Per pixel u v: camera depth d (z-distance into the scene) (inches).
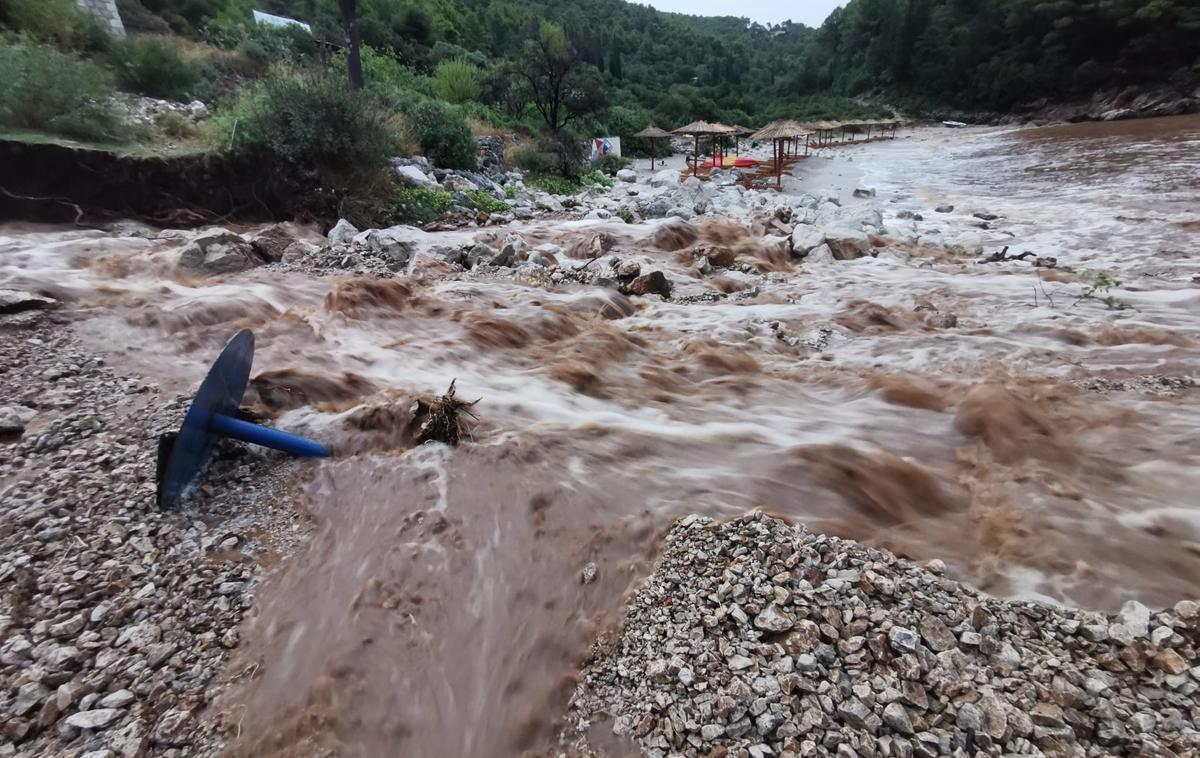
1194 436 222.8
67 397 232.4
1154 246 504.7
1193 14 2236.7
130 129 503.8
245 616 150.5
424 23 1770.4
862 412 254.2
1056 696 117.0
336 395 251.4
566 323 344.5
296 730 124.8
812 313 375.6
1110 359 294.0
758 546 156.9
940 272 463.5
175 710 127.4
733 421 246.2
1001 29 2918.3
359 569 164.7
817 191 1026.7
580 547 170.4
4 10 617.9
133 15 936.9
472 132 973.8
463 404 228.7
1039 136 1784.0
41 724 123.0
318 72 565.3
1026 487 197.3
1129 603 139.7
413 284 393.1
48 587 152.6
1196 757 106.0
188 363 270.4
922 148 1866.4
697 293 414.6
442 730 126.2
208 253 393.4
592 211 665.6
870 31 4003.4
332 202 544.1
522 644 143.2
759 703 117.0
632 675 130.6
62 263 368.2
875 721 112.0
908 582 144.6
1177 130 1518.2
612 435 228.5
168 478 176.6
